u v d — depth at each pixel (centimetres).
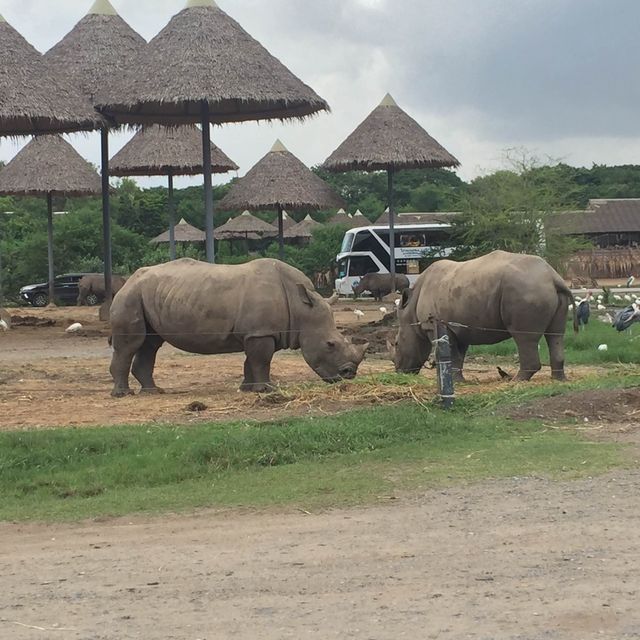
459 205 4166
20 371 1911
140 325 1499
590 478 907
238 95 2659
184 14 2803
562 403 1218
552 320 1491
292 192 4131
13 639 578
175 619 600
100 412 1327
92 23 3394
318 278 5816
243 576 675
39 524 839
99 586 668
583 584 638
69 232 5772
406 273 5025
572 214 4494
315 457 1033
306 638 563
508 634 561
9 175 4234
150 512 861
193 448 1030
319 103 2773
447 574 664
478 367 1841
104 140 3241
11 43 2655
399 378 1478
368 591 636
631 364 1773
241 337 1459
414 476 938
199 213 7394
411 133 3628
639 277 5550
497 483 902
